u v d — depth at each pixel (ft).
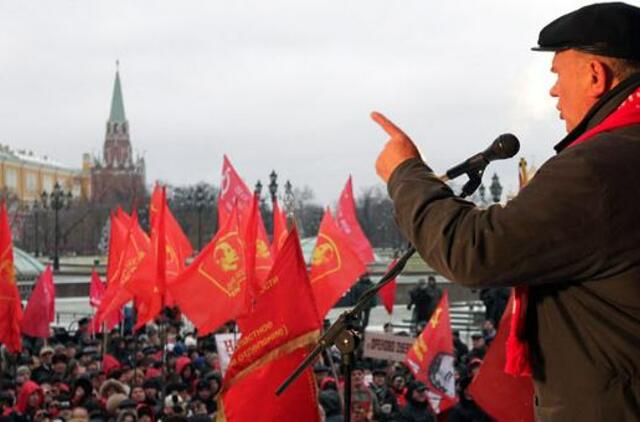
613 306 9.06
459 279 9.27
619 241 8.88
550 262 8.96
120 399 49.73
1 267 63.46
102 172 570.46
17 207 426.92
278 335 27.27
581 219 8.88
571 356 9.19
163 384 55.62
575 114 10.02
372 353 58.90
